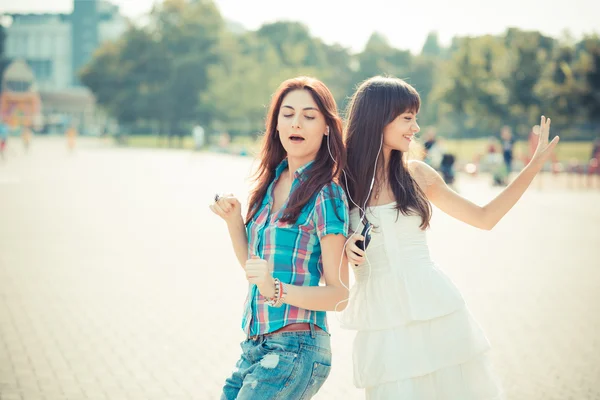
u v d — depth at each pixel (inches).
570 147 2144.4
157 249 437.4
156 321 269.6
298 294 106.9
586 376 208.8
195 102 3016.7
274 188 121.5
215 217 611.8
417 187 124.7
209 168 1358.3
